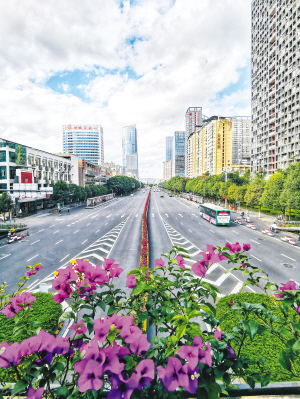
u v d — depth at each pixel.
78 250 18.80
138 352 1.47
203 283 2.28
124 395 1.30
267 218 35.88
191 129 184.25
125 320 1.62
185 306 2.04
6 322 6.89
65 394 1.50
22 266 15.28
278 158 56.00
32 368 1.49
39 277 13.42
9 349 1.46
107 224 31.38
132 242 21.08
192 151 142.50
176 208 51.34
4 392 1.83
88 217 38.53
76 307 2.08
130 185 117.81
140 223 31.50
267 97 60.25
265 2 61.00
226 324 6.38
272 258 16.53
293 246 19.95
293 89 48.78
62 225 31.08
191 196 74.75
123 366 1.32
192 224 31.23
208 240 22.08
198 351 1.55
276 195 30.70
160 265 2.84
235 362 1.73
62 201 48.62
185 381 1.31
